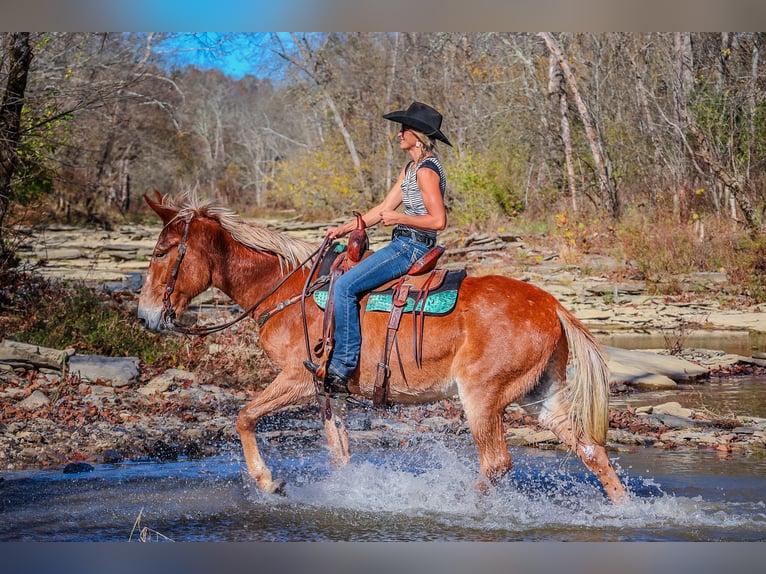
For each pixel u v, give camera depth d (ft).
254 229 21.49
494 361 18.83
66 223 129.18
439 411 31.22
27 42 43.04
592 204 92.38
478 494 19.62
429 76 121.08
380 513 20.10
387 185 125.70
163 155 167.43
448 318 19.17
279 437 27.63
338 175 133.69
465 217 93.81
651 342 46.32
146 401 31.50
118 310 45.37
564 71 89.97
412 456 25.39
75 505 20.76
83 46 50.26
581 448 19.48
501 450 19.31
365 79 128.16
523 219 92.94
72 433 27.12
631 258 70.18
